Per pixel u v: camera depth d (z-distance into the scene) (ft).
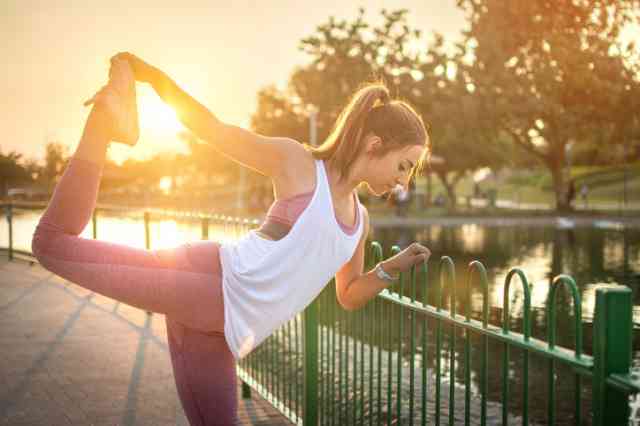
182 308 5.65
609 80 107.65
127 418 12.00
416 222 96.12
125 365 15.37
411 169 6.19
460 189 262.26
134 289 5.46
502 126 117.08
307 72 136.26
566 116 111.24
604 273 39.88
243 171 168.76
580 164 254.88
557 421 14.05
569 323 23.38
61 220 5.25
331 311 10.61
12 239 35.63
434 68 115.85
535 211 121.08
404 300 8.43
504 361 6.63
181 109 5.63
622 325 4.94
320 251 5.91
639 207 136.36
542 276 38.40
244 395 14.01
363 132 5.97
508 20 110.83
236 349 5.82
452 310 7.49
